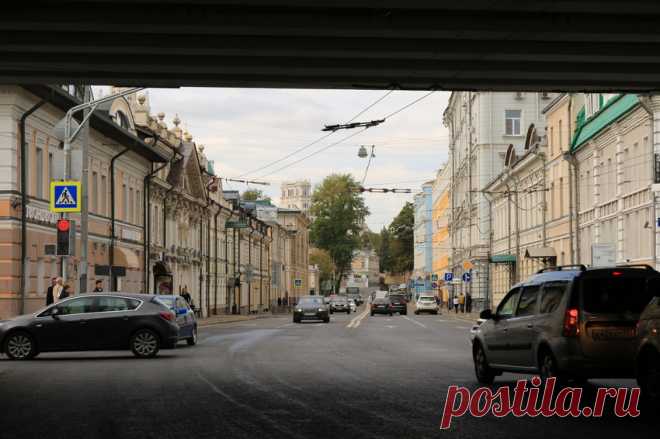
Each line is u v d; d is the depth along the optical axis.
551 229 59.16
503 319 16.33
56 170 31.02
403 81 20.02
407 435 11.05
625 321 14.12
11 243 34.69
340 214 127.12
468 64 18.58
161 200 60.34
